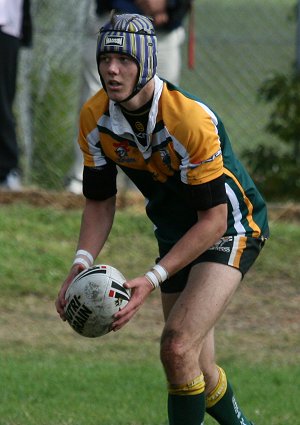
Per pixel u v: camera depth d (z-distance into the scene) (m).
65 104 38.78
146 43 16.12
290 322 28.28
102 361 24.83
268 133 37.50
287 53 43.47
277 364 24.92
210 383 17.95
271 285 30.86
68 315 16.69
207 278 16.89
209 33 45.66
